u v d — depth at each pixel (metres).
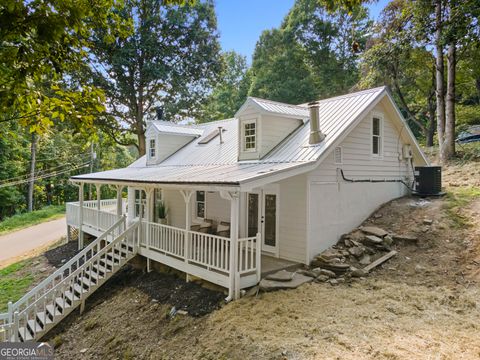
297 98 28.88
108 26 4.79
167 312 7.64
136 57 22.41
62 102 3.96
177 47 23.94
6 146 27.62
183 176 9.62
